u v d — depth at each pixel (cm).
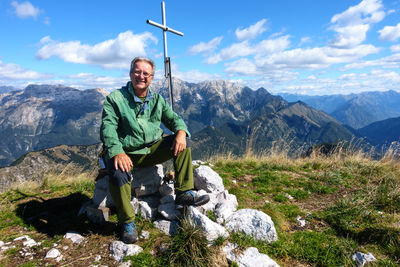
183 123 355
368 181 636
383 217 411
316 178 666
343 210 442
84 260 282
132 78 312
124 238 302
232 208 398
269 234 330
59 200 499
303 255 312
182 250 274
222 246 300
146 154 356
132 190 402
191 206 332
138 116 325
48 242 320
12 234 347
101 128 306
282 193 546
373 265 289
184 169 338
